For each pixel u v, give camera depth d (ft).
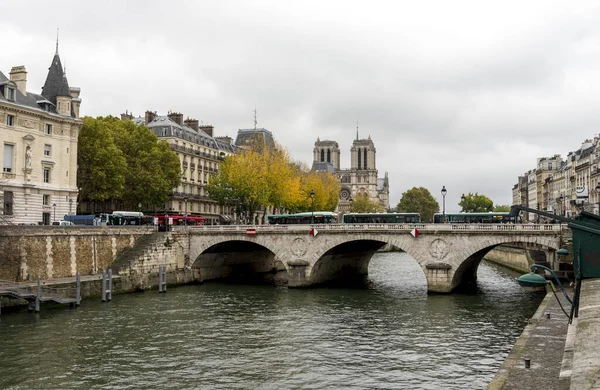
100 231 216.95
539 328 107.96
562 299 144.46
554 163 521.65
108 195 264.93
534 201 582.35
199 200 367.45
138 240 235.81
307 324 150.20
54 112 245.04
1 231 181.16
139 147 290.35
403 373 105.19
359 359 115.34
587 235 57.31
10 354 117.19
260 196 304.30
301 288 223.51
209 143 392.68
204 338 133.49
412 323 151.33
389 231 208.64
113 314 161.07
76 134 252.01
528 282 60.23
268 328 144.97
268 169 313.94
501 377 75.87
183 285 236.02
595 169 344.69
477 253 212.43
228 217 394.73
